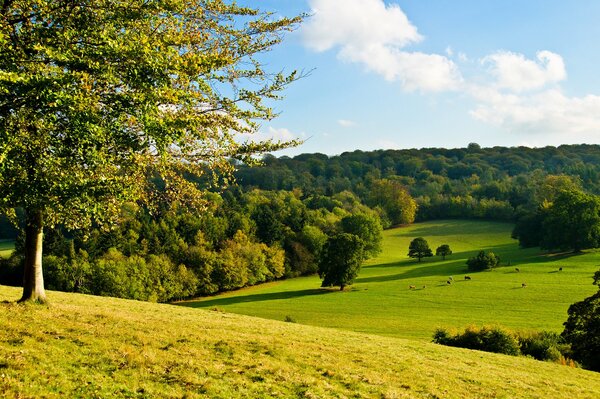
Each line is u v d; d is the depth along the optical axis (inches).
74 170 477.4
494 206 6486.2
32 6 459.2
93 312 795.4
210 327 868.0
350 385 615.2
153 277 3368.6
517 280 3161.9
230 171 663.1
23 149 436.1
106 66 434.0
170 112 556.1
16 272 2970.0
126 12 474.9
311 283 3949.3
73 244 3260.3
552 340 1425.9
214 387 521.3
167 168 634.2
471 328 1397.6
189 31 587.5
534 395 724.0
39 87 394.3
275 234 4525.1
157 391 483.8
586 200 3964.1
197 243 3919.8
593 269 3351.4
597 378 979.9
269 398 521.0
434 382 702.5
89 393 447.8
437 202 6983.3
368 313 2514.8
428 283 3329.2
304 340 880.3
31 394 417.1
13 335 562.6
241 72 611.2
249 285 4057.6
